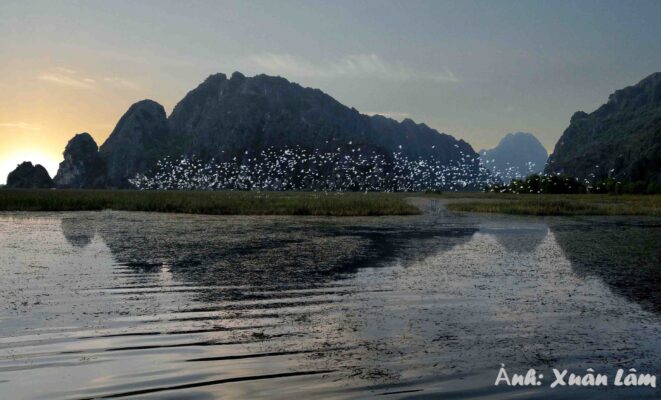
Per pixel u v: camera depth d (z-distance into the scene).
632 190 110.94
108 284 12.41
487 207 47.41
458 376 6.79
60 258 16.39
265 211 40.47
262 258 16.69
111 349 7.74
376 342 8.13
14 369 6.94
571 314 9.85
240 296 11.26
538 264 15.80
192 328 8.82
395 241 21.95
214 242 21.02
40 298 10.91
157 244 20.11
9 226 27.77
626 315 9.79
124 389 6.32
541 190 117.19
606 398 6.18
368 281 12.98
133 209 44.34
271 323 9.17
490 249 19.39
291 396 6.14
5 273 13.73
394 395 6.19
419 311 10.05
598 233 25.97
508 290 11.97
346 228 28.16
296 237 23.20
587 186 122.31
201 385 6.45
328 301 10.85
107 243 20.36
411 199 79.38
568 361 7.36
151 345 7.93
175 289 11.91
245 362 7.24
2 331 8.58
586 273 14.27
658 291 11.91
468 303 10.73
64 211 42.50
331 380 6.62
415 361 7.30
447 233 25.67
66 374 6.77
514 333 8.62
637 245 20.78
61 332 8.54
